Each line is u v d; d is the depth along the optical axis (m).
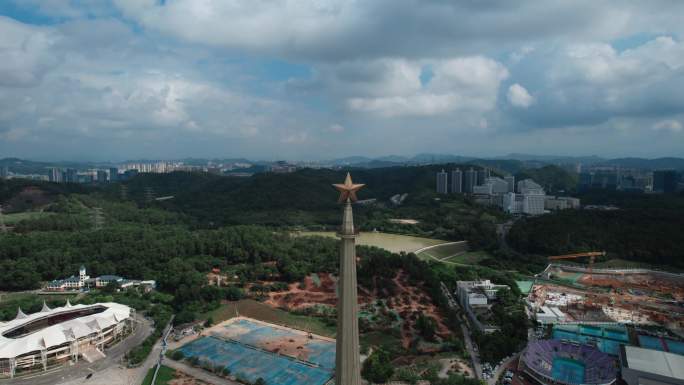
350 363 61.97
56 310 195.62
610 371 153.88
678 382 145.62
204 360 170.50
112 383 153.88
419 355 175.88
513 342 177.38
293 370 163.50
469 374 161.00
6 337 172.75
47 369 163.62
